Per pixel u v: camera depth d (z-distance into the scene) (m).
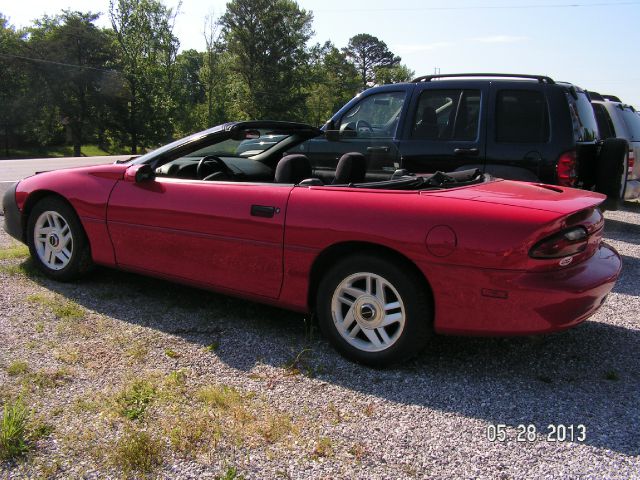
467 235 2.81
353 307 3.16
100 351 3.21
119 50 59.62
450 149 5.63
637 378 3.06
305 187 3.36
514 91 5.47
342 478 2.17
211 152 4.58
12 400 2.63
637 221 8.86
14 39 59.44
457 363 3.22
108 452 2.28
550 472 2.22
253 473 2.18
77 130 60.03
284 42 61.22
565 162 5.29
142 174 3.91
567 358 3.31
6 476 2.12
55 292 4.17
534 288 2.73
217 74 63.28
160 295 4.21
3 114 59.06
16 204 4.55
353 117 6.30
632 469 2.24
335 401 2.76
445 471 2.23
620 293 4.65
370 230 3.00
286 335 3.56
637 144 8.95
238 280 3.53
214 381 2.91
